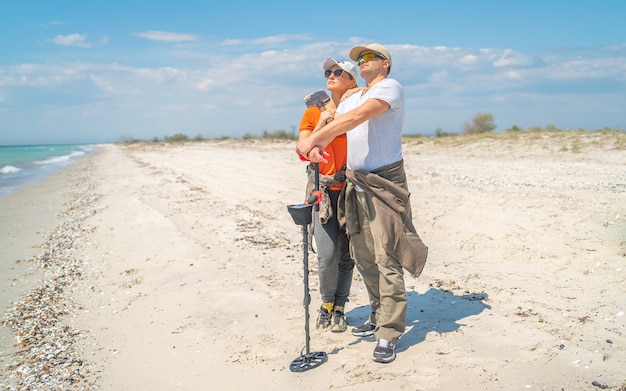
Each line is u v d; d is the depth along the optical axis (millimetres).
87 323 5508
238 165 20484
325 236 4242
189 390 3834
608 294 5031
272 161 21562
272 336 4504
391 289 3848
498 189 10820
